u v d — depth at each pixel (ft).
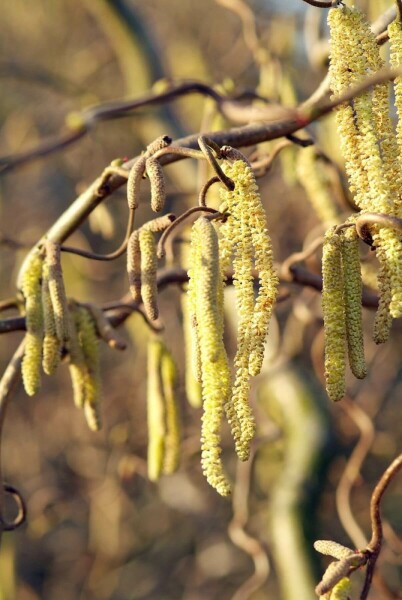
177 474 33.01
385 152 7.44
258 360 7.01
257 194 7.16
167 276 12.24
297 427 19.19
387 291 7.14
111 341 10.62
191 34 37.55
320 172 13.84
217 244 6.82
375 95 7.54
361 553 7.92
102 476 33.81
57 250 9.58
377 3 14.19
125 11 21.54
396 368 29.76
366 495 32.89
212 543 35.99
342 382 7.18
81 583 37.55
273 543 18.25
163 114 21.62
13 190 38.09
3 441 37.68
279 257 28.73
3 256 34.96
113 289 34.96
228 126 14.01
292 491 18.42
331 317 7.23
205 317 6.64
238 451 6.94
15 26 35.88
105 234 14.66
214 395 6.87
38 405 37.40
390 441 30.55
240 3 17.15
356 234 7.35
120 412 33.37
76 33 36.19
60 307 9.27
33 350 9.58
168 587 36.35
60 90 26.94
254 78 33.55
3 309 11.18
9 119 34.71
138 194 7.79
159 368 11.94
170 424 11.95
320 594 7.74
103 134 30.89
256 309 7.08
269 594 33.53
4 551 24.47
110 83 35.35
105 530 34.24
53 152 17.17
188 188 20.07
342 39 7.72
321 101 10.34
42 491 30.89
